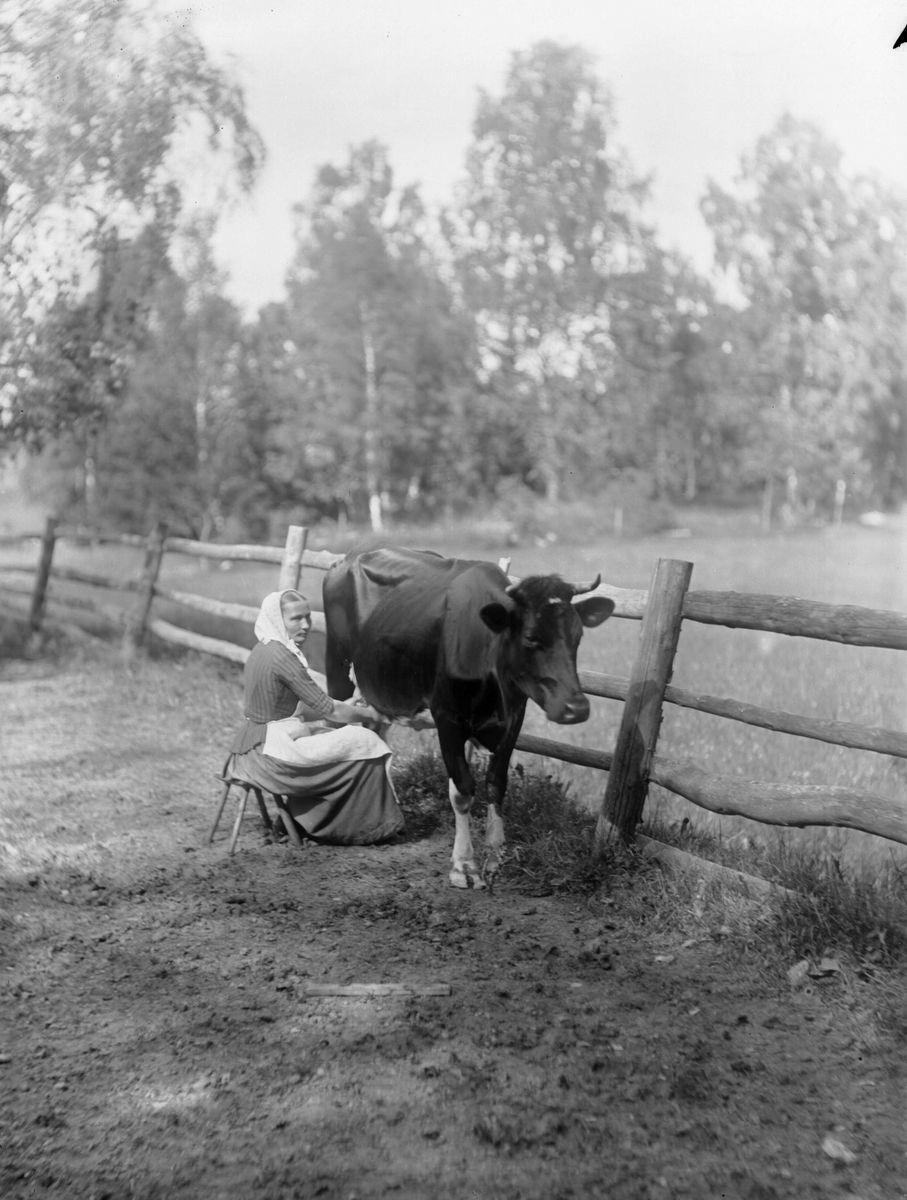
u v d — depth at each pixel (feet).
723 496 230.89
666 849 17.03
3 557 118.01
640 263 149.59
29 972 14.37
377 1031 12.72
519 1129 10.72
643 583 68.59
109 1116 11.02
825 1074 11.76
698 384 173.68
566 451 150.41
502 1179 10.01
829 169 153.38
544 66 145.07
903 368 145.79
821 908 14.57
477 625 16.80
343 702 20.39
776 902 14.94
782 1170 10.11
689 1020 12.97
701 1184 9.92
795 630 15.55
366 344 155.63
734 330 163.84
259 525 139.13
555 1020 12.96
